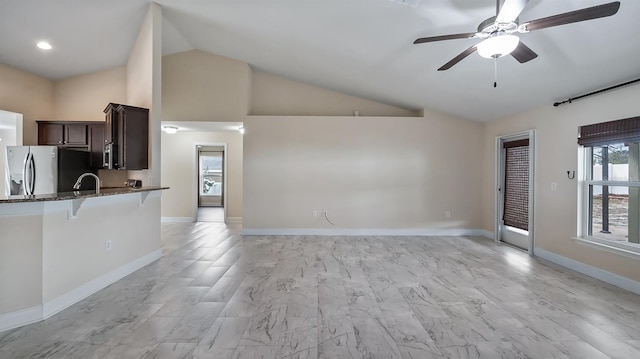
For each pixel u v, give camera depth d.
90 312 2.59
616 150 3.46
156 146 4.16
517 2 1.90
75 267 2.80
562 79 3.52
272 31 4.21
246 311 2.63
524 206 4.88
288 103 6.25
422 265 3.99
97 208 3.09
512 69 3.62
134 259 3.69
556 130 4.13
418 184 5.93
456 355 2.02
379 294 3.03
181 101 5.77
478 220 5.96
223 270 3.74
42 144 5.06
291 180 5.92
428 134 5.93
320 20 3.60
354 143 5.93
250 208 5.91
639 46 2.63
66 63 4.95
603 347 2.12
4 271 2.31
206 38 5.08
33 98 5.07
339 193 5.92
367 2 3.03
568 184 3.94
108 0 3.70
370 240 5.48
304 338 2.21
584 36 2.71
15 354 1.98
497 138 5.46
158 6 4.03
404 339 2.21
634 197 3.29
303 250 4.75
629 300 2.90
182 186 7.46
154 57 4.06
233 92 5.82
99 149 5.07
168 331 2.29
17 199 2.33
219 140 7.48
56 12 3.75
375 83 5.22
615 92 3.33
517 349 2.09
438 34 3.30
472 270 3.80
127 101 5.27
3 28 3.92
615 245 3.36
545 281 3.41
